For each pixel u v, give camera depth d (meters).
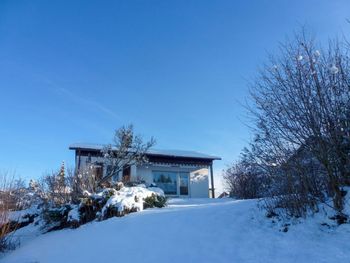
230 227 6.67
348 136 5.62
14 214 14.05
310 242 5.27
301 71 6.11
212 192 23.20
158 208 11.37
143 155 20.11
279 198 6.68
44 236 11.73
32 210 14.97
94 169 17.12
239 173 14.70
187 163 23.50
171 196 22.33
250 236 6.06
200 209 8.61
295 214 6.20
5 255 9.89
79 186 14.88
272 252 5.29
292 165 6.21
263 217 6.66
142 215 9.78
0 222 11.02
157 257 6.22
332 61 6.08
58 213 12.89
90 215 11.80
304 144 5.89
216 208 8.22
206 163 24.08
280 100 6.21
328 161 5.62
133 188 12.24
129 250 6.99
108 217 10.95
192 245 6.37
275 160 6.41
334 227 5.47
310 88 5.84
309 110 5.74
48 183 15.37
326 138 5.64
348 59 6.17
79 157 19.98
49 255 8.27
